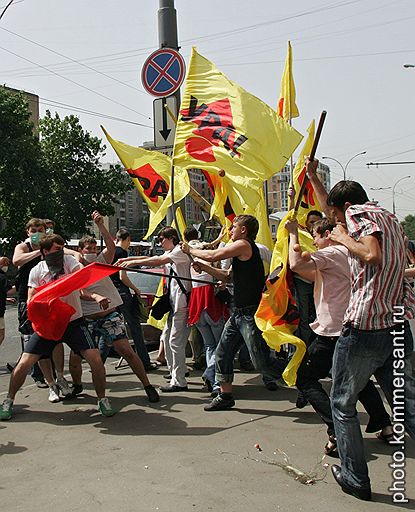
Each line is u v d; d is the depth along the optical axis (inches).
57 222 1509.6
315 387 167.5
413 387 133.6
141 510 132.9
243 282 200.5
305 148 225.6
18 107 1384.1
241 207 258.1
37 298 195.6
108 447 174.2
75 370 234.2
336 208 141.3
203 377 242.1
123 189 1688.0
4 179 1373.0
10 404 205.6
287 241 188.1
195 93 220.4
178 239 252.1
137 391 245.1
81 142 1622.8
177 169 275.4
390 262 128.6
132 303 282.5
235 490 142.3
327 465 157.4
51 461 163.6
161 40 338.3
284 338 175.5
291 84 255.3
